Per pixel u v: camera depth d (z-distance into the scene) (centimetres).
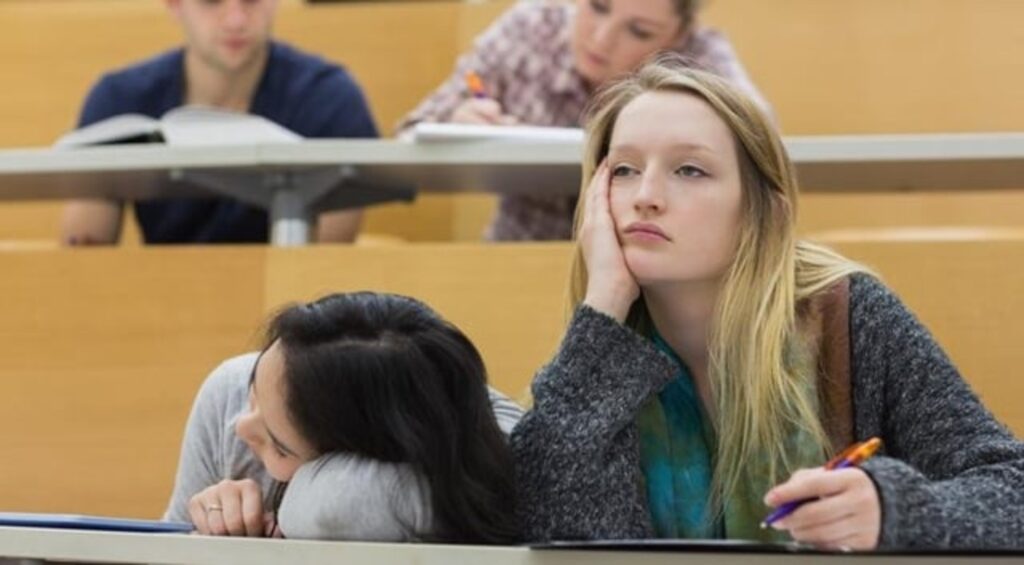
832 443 337
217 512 338
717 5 706
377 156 509
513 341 483
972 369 470
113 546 319
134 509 498
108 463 502
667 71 351
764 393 334
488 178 533
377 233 695
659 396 346
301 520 324
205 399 384
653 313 352
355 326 332
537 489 329
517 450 333
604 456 329
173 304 505
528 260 485
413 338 331
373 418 325
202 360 502
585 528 324
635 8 571
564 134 508
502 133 506
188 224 612
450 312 488
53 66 738
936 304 473
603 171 348
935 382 335
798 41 699
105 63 736
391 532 324
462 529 326
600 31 577
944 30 689
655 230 339
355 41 725
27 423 507
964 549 274
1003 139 488
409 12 724
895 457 336
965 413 331
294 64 644
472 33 720
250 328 500
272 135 526
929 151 492
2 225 723
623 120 347
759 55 701
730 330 338
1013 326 469
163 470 498
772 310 338
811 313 345
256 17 622
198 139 525
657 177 340
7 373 509
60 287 511
